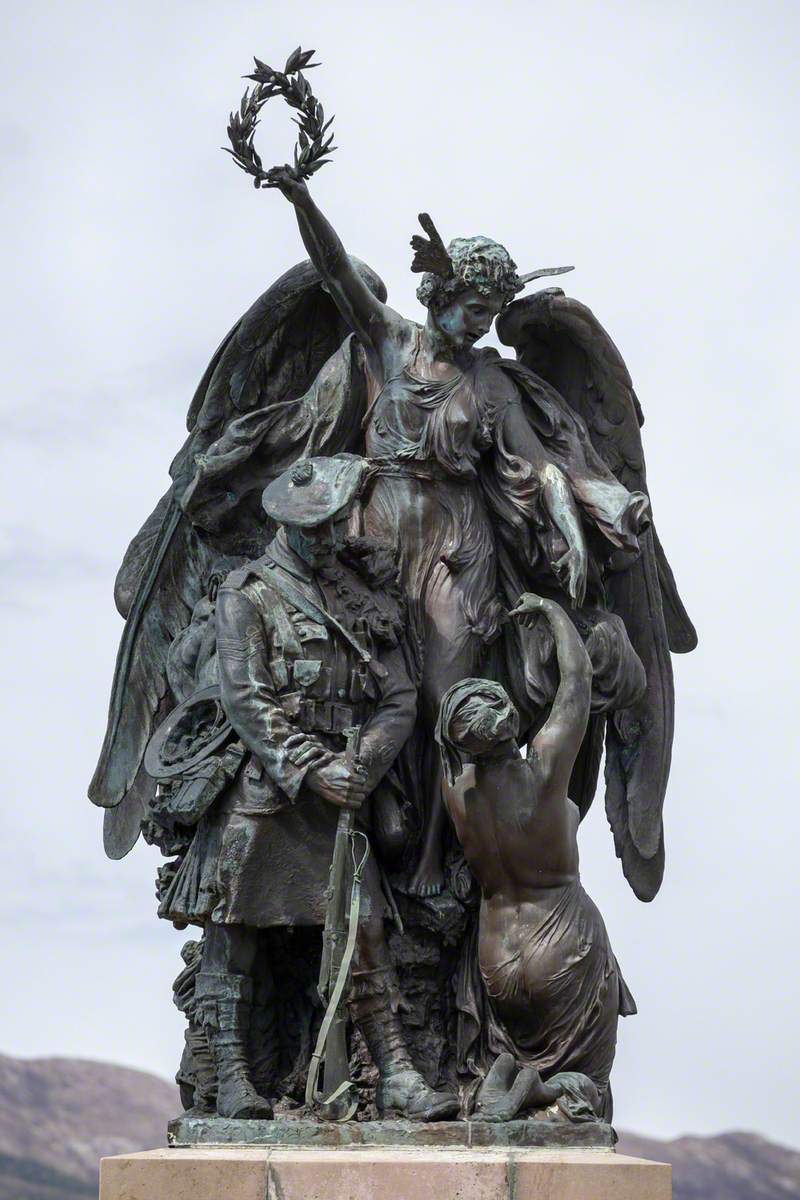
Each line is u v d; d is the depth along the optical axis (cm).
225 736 1144
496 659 1202
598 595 1220
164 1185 1039
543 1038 1141
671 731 1267
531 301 1218
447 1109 1100
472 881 1163
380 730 1138
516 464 1196
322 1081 1110
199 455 1234
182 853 1179
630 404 1230
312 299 1244
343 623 1143
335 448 1215
